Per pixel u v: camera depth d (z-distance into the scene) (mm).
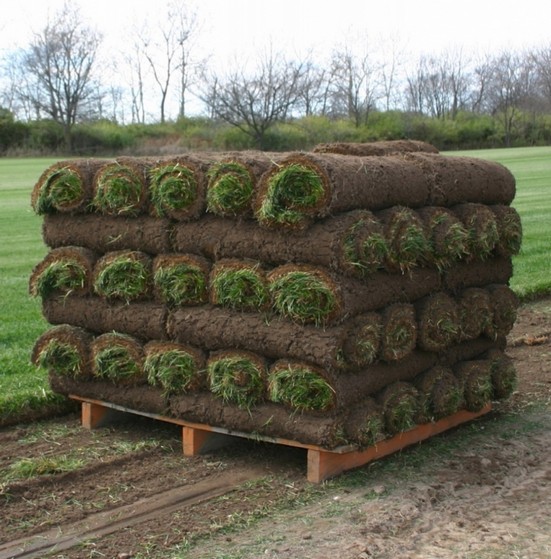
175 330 5508
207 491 5055
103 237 5789
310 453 5160
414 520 4664
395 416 5355
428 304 5508
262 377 5215
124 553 4234
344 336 4938
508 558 4215
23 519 4656
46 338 6098
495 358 6289
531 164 41531
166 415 5699
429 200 5613
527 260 13609
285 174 4859
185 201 5340
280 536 4418
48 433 6113
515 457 5652
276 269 5066
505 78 71938
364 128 59000
